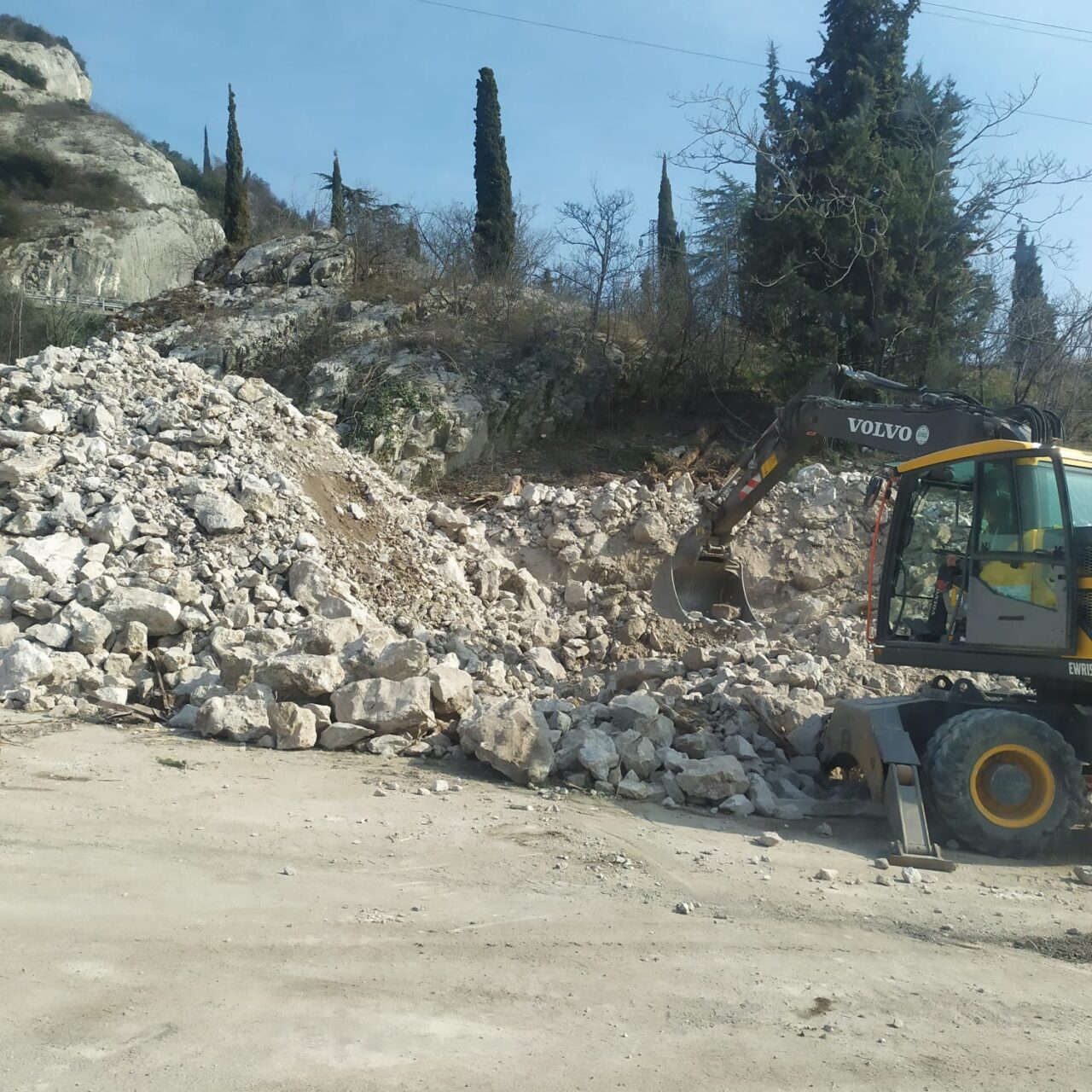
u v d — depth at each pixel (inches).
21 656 369.7
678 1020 170.6
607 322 1021.8
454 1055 152.8
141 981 169.8
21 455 487.8
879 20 912.3
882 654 340.2
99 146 2667.3
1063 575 299.9
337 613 456.8
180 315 1019.3
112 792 278.5
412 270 1096.2
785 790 334.3
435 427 840.9
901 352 882.1
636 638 549.6
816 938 214.5
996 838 285.3
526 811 291.1
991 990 193.0
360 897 217.3
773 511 692.1
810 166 903.1
